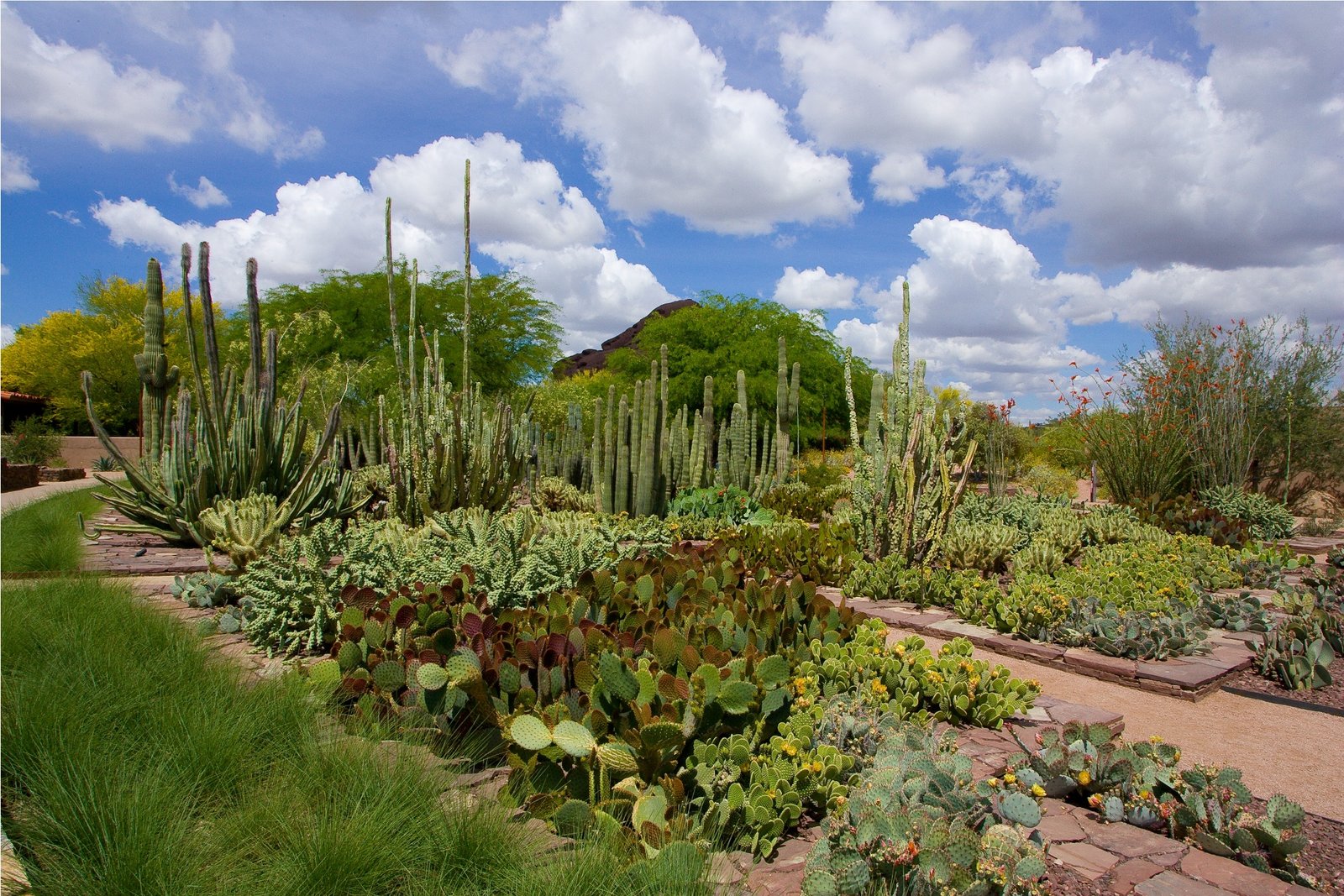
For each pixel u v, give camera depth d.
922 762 2.80
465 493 8.72
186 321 8.18
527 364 32.31
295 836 2.25
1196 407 12.54
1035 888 2.23
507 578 5.02
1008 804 2.67
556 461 16.22
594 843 2.41
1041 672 5.14
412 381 8.50
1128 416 12.88
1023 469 22.81
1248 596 6.49
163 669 3.47
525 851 2.39
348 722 3.29
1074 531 8.76
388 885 2.19
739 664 3.22
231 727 2.88
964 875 2.19
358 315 29.44
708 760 2.90
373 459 15.51
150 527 8.62
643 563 5.52
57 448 27.92
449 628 3.65
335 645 4.20
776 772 2.83
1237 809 2.86
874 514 7.59
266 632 4.57
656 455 10.59
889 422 7.50
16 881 2.10
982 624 5.94
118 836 2.17
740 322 31.38
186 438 8.61
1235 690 4.77
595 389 32.25
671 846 2.31
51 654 3.48
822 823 2.61
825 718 3.34
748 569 7.18
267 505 7.75
